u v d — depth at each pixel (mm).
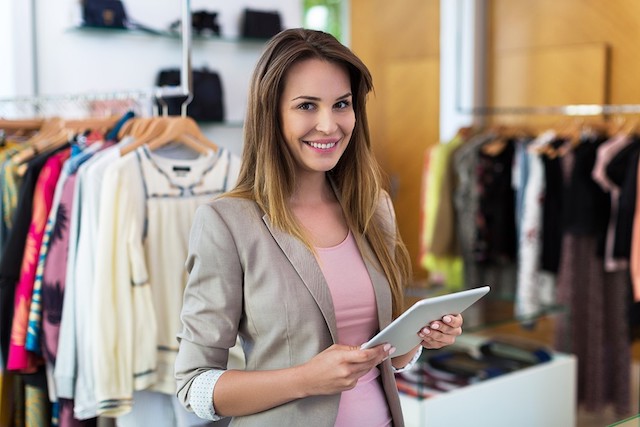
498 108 4816
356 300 1544
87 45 3811
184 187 2381
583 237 3961
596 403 3979
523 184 4133
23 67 3652
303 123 1477
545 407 2893
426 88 5402
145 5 3900
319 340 1472
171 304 2346
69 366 2318
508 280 4355
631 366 3961
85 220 2303
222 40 4051
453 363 2793
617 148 3795
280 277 1468
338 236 1594
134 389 2262
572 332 3990
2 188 2633
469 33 5199
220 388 1424
